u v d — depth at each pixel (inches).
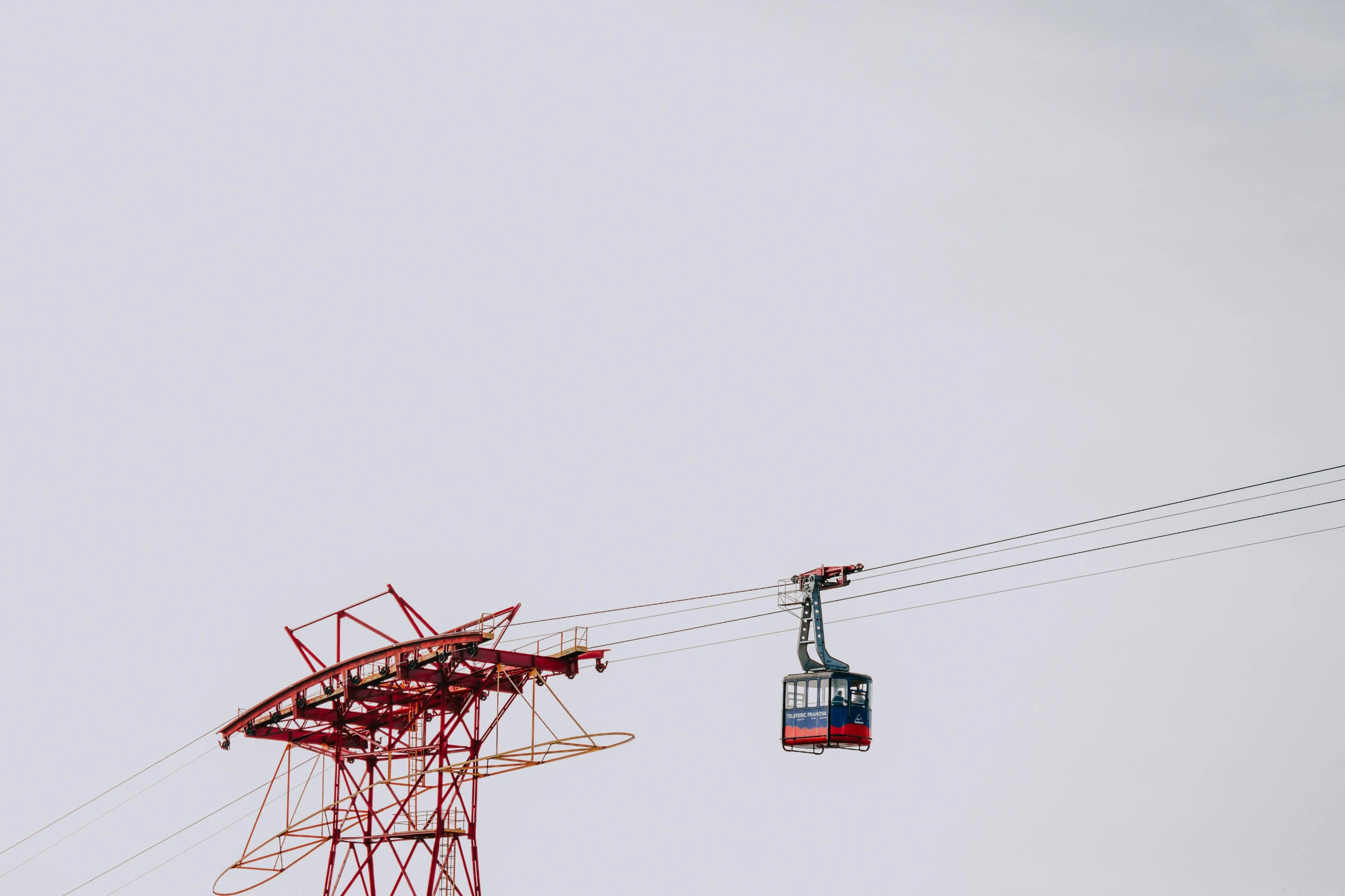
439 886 3481.8
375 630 3560.5
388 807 3604.8
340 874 3622.0
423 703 3634.4
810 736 3531.0
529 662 3447.3
